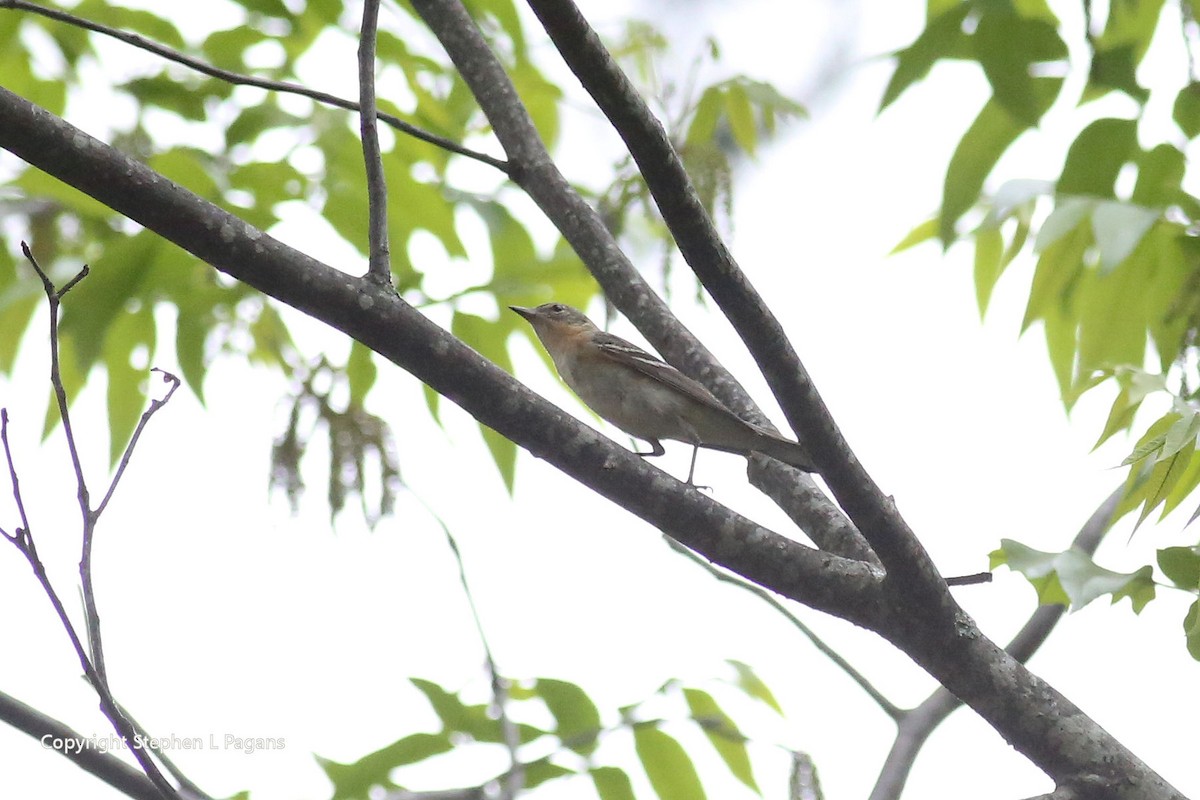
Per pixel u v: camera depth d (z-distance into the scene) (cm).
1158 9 1134
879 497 827
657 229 1303
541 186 1197
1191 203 1102
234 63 1283
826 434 806
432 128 1326
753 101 1270
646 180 760
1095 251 1157
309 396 930
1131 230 981
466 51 1254
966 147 1117
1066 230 995
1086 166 1088
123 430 1226
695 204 760
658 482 860
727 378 1170
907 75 1093
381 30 1313
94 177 755
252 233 788
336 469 912
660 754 958
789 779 897
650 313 1180
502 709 902
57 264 1205
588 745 947
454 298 1252
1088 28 1039
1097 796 830
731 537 870
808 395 802
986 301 1241
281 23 1274
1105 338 1172
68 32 1286
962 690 864
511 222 1298
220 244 781
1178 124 1075
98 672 718
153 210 768
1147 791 827
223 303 1209
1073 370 1191
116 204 765
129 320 1219
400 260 1284
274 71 1286
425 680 965
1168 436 779
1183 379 947
